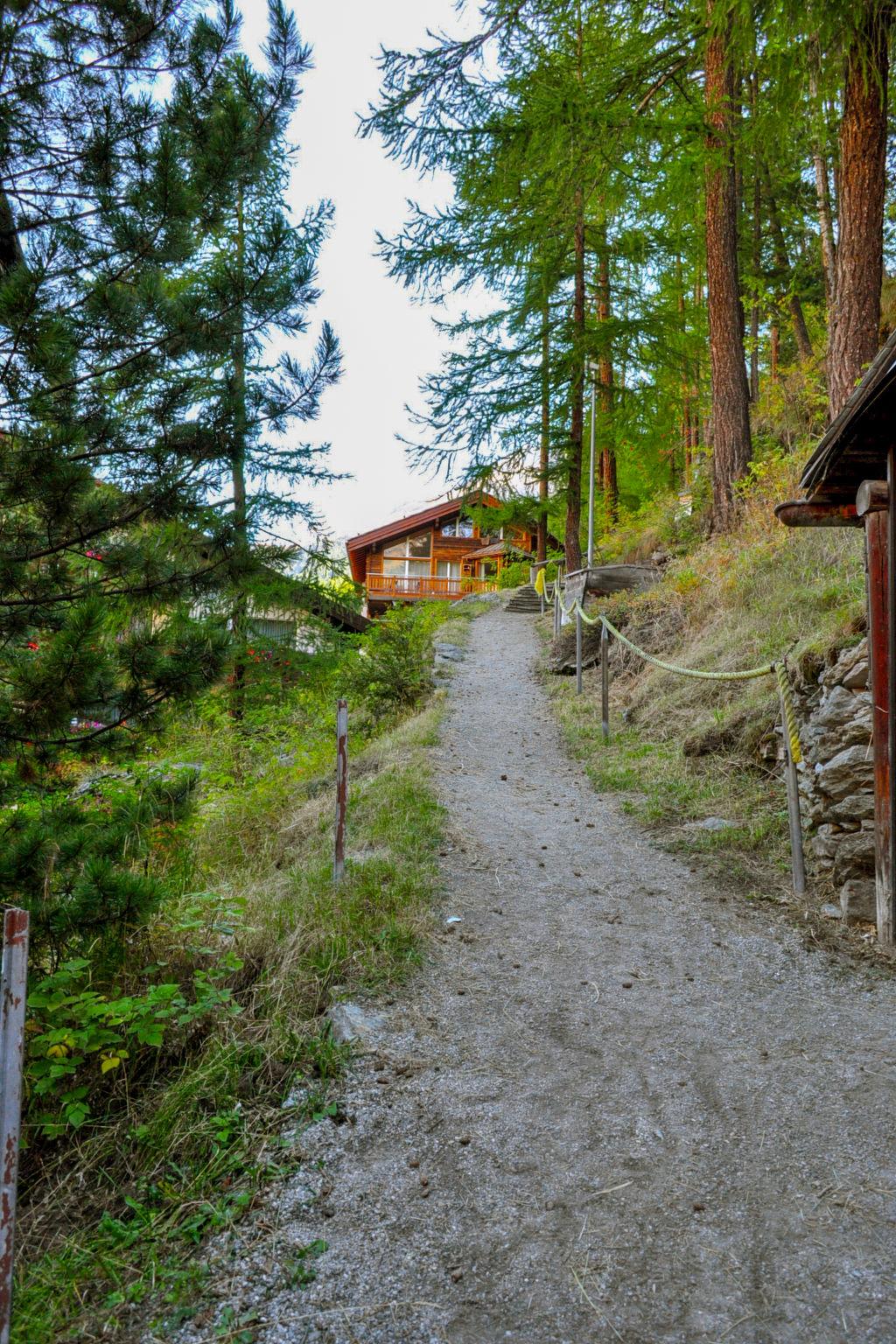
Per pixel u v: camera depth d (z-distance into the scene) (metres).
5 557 3.99
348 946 4.09
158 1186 2.67
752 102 11.11
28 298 3.63
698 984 4.02
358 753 9.14
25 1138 2.93
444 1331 2.08
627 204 14.08
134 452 4.52
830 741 4.81
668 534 15.66
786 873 5.19
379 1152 2.79
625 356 16.59
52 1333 2.13
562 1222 2.45
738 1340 2.04
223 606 5.32
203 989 3.57
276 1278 2.27
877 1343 2.01
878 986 3.94
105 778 4.77
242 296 4.59
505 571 29.34
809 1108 3.01
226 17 4.56
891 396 3.50
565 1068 3.30
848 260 8.71
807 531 9.52
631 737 8.45
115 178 4.43
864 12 7.07
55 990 3.35
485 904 4.95
